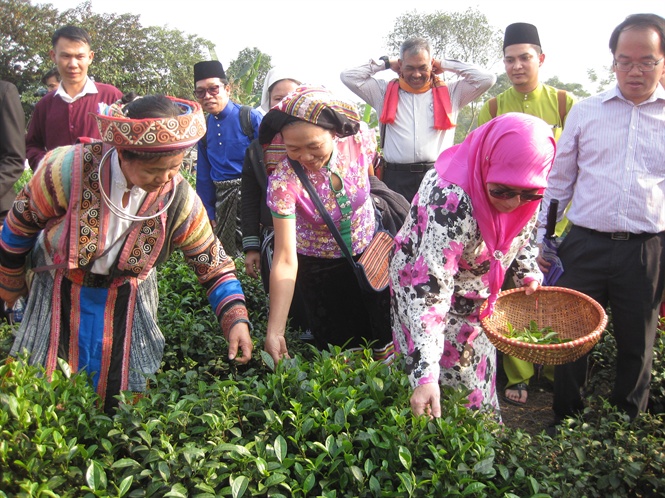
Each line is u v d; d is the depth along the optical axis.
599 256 4.09
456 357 3.46
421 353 2.85
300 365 3.30
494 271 3.01
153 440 2.67
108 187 2.87
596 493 3.08
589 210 4.11
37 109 6.20
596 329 3.05
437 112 6.21
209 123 6.34
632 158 3.98
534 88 5.76
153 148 2.56
